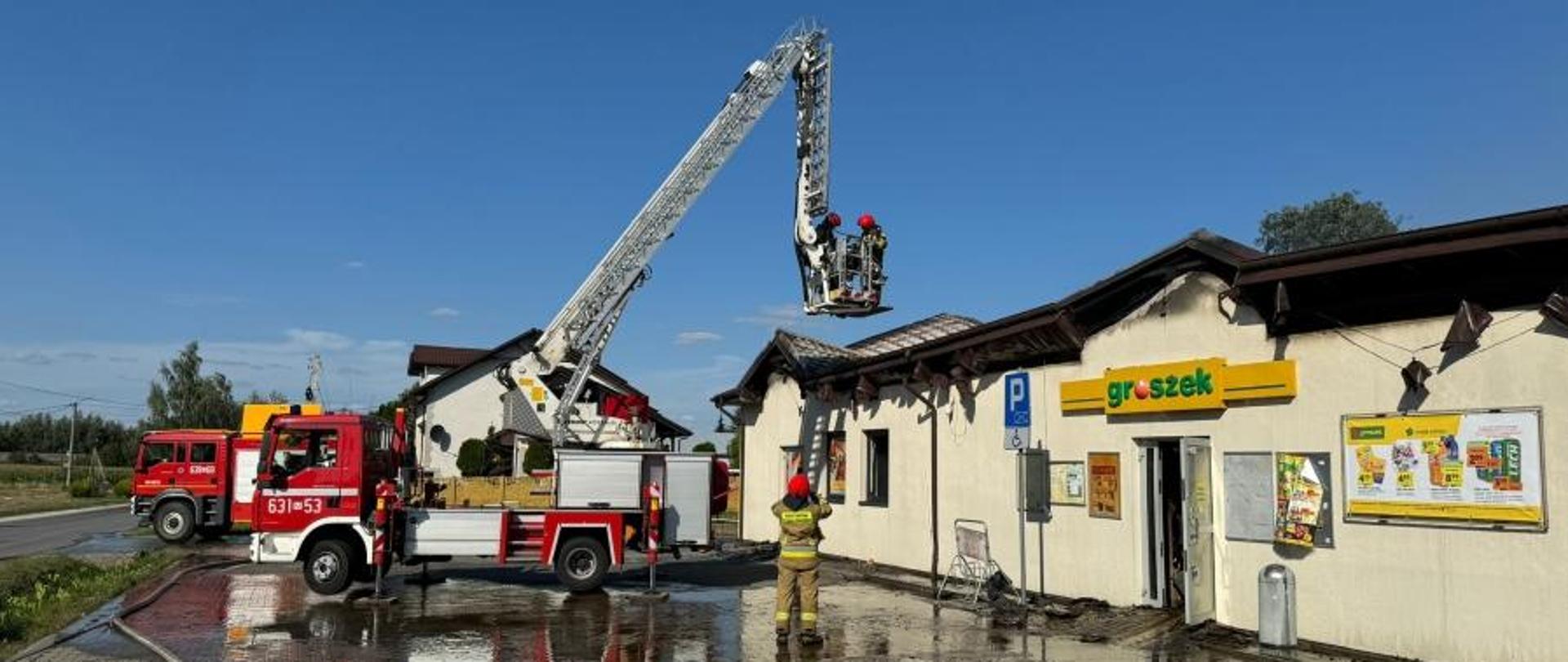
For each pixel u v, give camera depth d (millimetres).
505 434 18219
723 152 18797
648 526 15227
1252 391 10641
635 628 12164
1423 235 8688
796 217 18266
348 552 14703
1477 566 8688
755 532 24438
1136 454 12328
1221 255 10781
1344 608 9734
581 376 18094
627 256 18359
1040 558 13812
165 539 25094
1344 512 9758
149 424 87125
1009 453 14555
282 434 14859
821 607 13625
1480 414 8711
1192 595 10961
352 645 11039
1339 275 9648
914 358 16688
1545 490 8266
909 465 17438
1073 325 13070
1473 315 8648
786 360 22172
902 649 10734
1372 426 9547
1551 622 8164
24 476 69562
